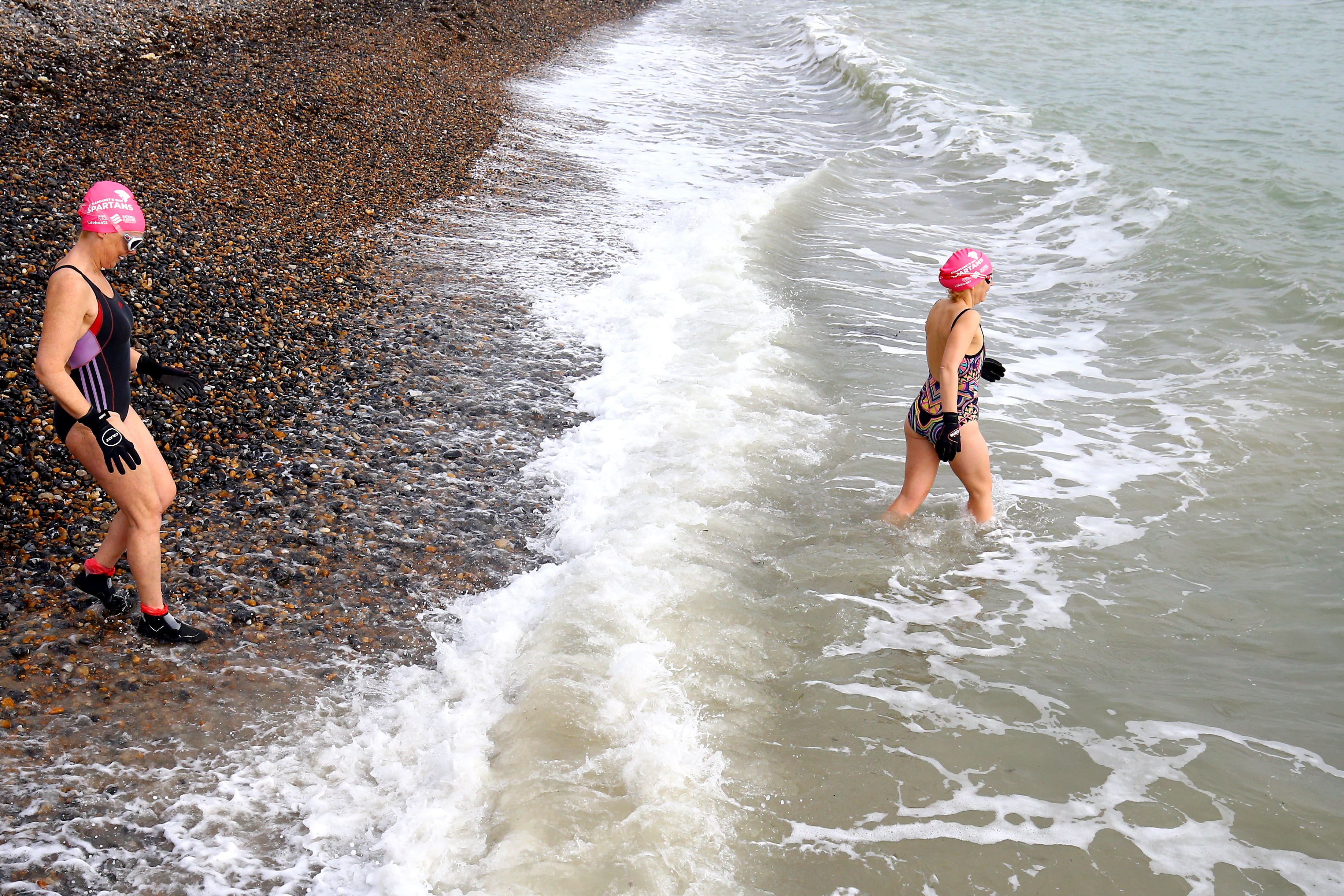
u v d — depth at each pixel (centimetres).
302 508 545
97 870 322
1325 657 454
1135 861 350
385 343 758
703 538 544
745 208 1129
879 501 587
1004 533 561
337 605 475
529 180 1233
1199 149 1384
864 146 1572
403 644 455
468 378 723
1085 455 650
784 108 1847
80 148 962
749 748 401
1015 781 387
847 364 785
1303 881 340
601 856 340
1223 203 1134
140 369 438
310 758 381
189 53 1349
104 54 1234
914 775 389
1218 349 797
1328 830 362
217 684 414
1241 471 614
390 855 337
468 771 373
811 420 689
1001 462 641
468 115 1459
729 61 2292
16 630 421
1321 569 516
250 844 340
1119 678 446
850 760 396
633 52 2309
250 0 1695
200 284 766
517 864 334
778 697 434
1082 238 1112
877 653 463
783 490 603
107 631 431
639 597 485
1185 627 479
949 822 366
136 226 376
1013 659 459
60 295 362
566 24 2469
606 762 385
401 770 377
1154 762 396
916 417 538
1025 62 2091
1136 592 506
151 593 418
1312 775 387
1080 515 578
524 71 1873
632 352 773
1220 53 2089
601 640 455
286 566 496
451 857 341
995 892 336
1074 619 487
